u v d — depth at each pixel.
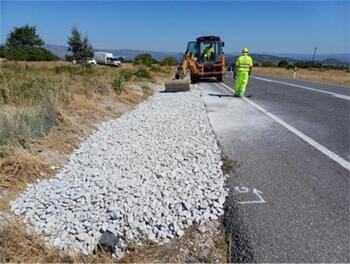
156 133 7.54
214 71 22.80
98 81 13.05
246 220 3.51
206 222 3.57
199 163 5.34
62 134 6.81
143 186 4.43
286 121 8.37
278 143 6.32
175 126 8.21
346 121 8.30
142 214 3.69
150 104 12.36
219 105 11.39
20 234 3.34
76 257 3.12
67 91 10.12
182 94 15.29
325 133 7.04
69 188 4.52
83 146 6.51
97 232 3.46
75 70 21.06
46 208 3.97
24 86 9.84
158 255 3.10
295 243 3.07
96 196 4.19
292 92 15.17
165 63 57.47
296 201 3.88
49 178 4.95
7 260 2.96
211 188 4.31
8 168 4.71
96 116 9.12
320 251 2.94
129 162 5.50
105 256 3.12
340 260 2.81
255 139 6.66
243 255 2.99
